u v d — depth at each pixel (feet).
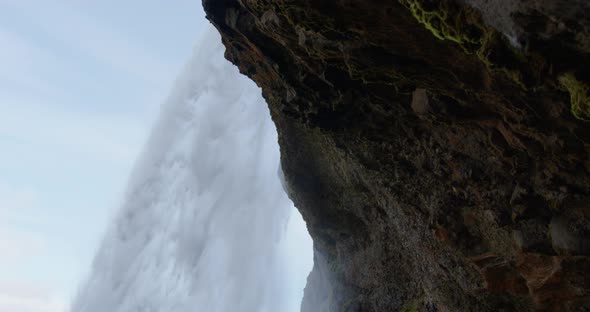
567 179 24.44
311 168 58.44
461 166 31.53
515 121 23.62
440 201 35.70
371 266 58.29
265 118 192.34
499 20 15.72
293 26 27.45
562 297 30.63
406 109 31.73
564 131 21.35
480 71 21.68
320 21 23.86
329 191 59.26
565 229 26.12
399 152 37.42
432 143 32.94
